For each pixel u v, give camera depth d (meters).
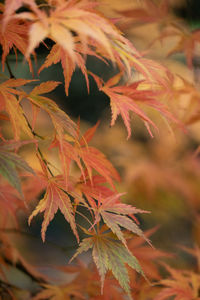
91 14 0.75
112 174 0.88
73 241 1.99
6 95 0.81
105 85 0.88
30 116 1.59
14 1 0.73
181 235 1.54
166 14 1.02
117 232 0.79
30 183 0.98
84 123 2.04
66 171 0.82
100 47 0.81
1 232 1.01
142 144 1.66
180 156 1.61
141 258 0.94
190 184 1.56
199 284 0.95
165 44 1.37
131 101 0.86
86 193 0.85
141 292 0.94
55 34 0.73
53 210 0.79
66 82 0.83
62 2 0.77
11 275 1.29
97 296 0.93
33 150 1.30
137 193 1.53
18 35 0.81
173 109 1.00
